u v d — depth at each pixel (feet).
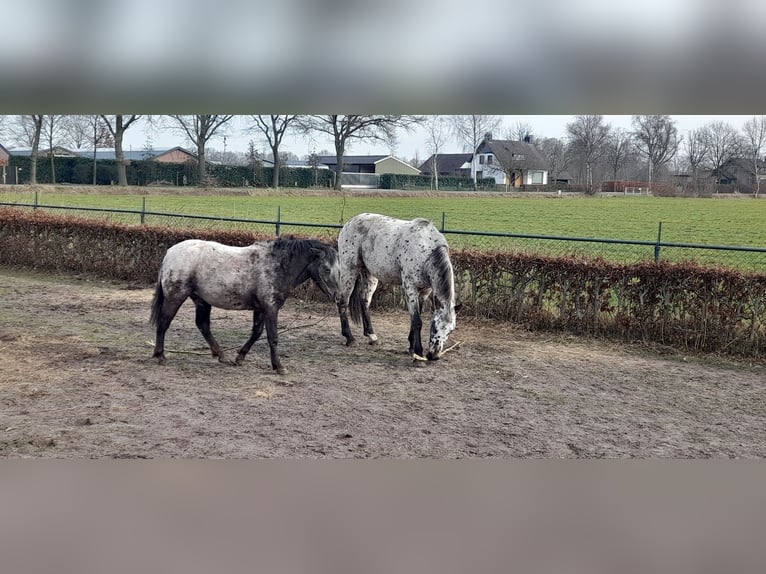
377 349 29.63
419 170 276.62
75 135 168.86
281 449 18.03
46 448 17.52
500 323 34.27
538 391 24.04
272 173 169.78
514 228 91.45
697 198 182.19
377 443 18.67
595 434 19.85
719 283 29.45
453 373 26.12
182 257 24.64
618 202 157.79
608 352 29.81
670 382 25.53
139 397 21.97
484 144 252.83
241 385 23.70
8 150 199.52
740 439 19.71
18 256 52.85
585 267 31.99
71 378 23.80
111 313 36.11
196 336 31.07
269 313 24.85
